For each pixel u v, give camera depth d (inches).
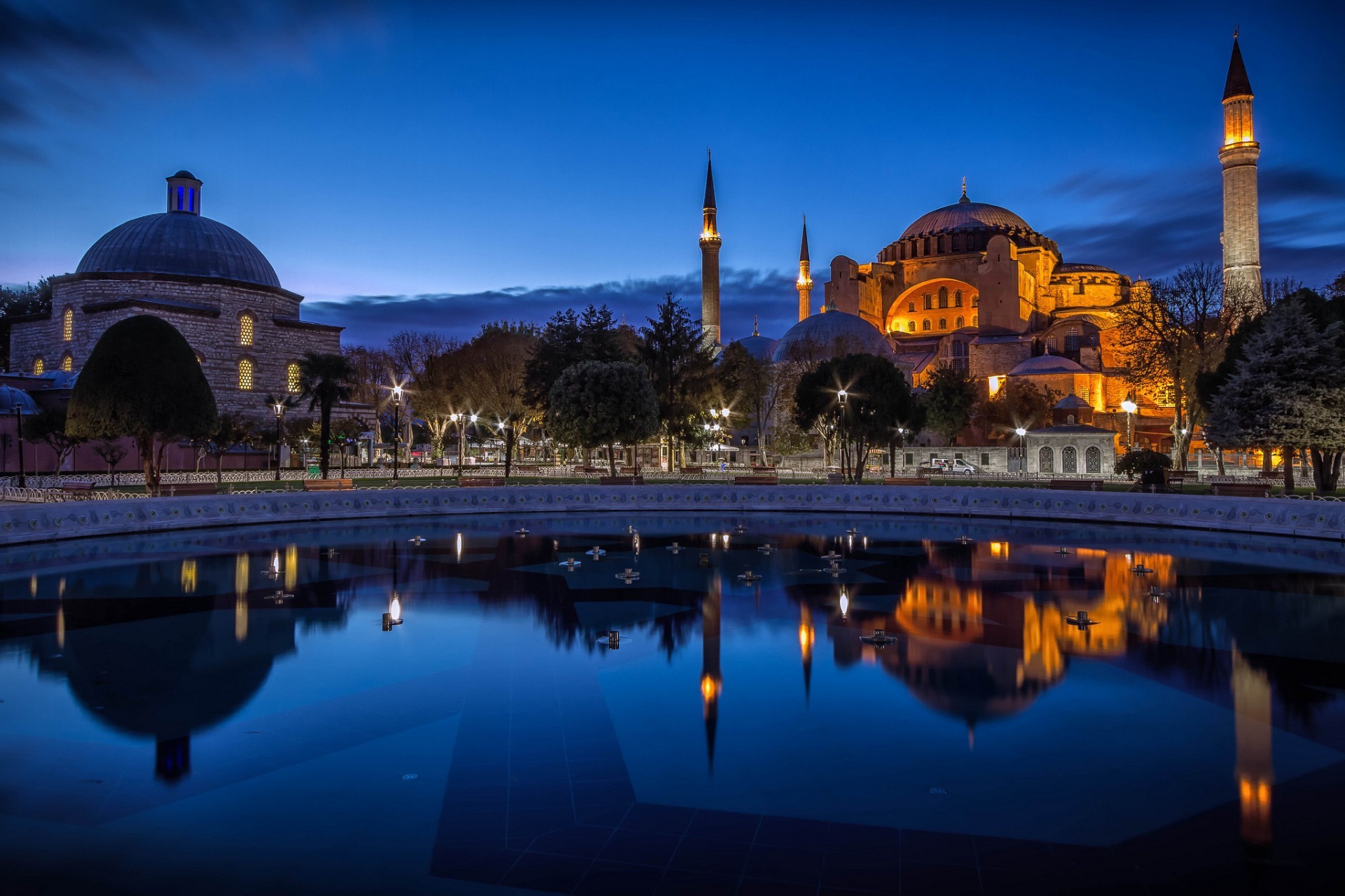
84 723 337.7
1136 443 3218.5
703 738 322.0
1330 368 1267.2
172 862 227.0
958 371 3501.5
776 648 454.9
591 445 1715.1
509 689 384.8
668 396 2178.9
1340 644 458.6
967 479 2170.3
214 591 622.5
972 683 390.6
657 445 2854.3
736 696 372.8
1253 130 2586.1
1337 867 224.2
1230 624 507.2
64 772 288.4
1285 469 1343.5
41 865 225.3
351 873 221.6
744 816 256.1
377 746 313.4
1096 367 3651.6
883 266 4763.8
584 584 651.5
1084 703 361.7
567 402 1686.8
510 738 323.0
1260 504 981.8
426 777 285.4
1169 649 448.5
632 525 1120.8
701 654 443.8
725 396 2650.1
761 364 3245.6
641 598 596.1
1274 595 597.9
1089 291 4660.4
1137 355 2586.1
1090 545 890.7
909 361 4074.8
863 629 497.7
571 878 219.1
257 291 3095.5
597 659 433.7
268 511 1120.8
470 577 687.7
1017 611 547.2
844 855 231.9
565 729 333.1
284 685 389.4
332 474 2283.5
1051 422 3208.7
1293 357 1290.6
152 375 1195.9
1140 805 263.3
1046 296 4562.0
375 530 1050.7
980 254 4456.2
